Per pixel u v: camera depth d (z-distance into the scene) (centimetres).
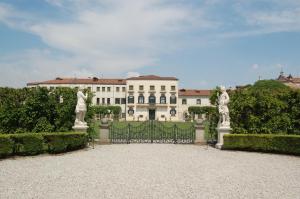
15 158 1720
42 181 1143
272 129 2392
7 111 2308
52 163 1563
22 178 1191
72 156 1823
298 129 2355
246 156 1936
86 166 1478
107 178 1209
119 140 2761
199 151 2116
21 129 2323
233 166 1536
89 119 2528
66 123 2408
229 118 2425
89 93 2553
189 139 2817
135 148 2222
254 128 2420
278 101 2414
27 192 985
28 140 1812
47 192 991
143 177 1235
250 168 1488
